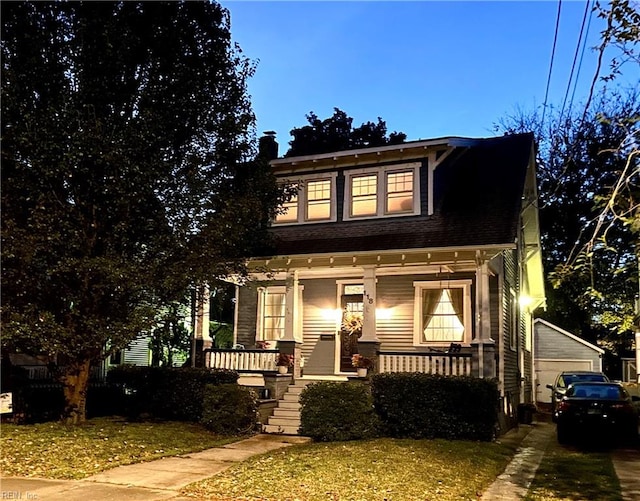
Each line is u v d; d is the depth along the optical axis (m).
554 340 27.33
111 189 11.12
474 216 15.22
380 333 16.31
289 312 15.91
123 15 12.21
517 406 18.38
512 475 9.66
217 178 13.18
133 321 11.38
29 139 10.62
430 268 15.70
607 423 13.11
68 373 12.63
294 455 10.12
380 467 9.07
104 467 8.95
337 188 17.41
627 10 5.79
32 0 11.55
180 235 11.84
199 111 12.82
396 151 16.59
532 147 18.06
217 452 10.77
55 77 11.49
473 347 13.60
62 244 10.96
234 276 14.76
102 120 11.48
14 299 11.24
